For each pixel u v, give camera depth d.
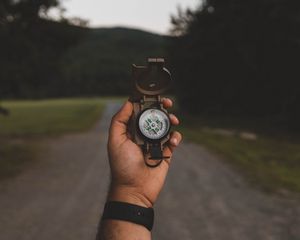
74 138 33.62
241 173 17.80
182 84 53.06
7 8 22.97
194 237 9.66
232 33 40.50
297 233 9.98
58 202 12.79
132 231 1.30
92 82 172.12
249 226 10.51
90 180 16.34
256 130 39.12
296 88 37.31
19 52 24.00
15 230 10.04
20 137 34.44
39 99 148.50
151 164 1.36
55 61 26.05
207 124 45.75
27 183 15.72
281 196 13.79
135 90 1.37
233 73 45.38
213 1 42.91
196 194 13.91
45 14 24.22
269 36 37.62
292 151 25.19
